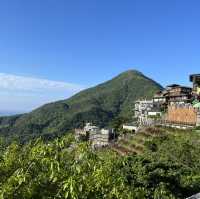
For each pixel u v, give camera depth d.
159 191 30.41
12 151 12.94
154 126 80.44
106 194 11.27
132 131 106.94
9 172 12.33
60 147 12.21
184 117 84.38
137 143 72.06
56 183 11.23
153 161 41.66
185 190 37.41
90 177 11.12
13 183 10.82
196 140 62.78
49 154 11.62
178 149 57.53
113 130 123.50
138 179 35.56
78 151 12.30
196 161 52.22
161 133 74.19
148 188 34.44
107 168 11.91
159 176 37.31
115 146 76.38
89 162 11.90
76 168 11.05
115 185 11.43
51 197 11.12
